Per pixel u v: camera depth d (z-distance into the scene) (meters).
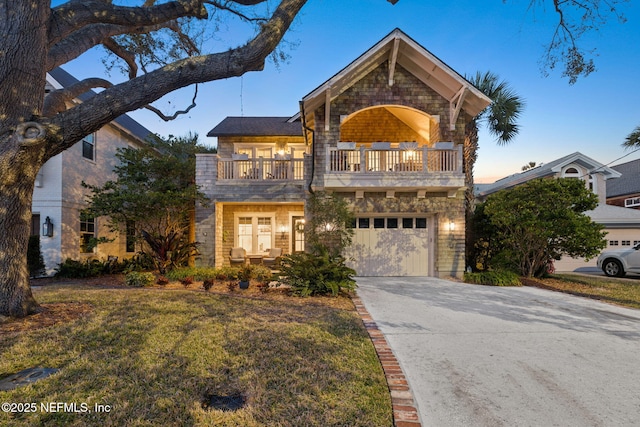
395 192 11.15
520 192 10.53
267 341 4.43
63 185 11.39
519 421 2.81
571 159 16.33
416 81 11.28
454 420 2.81
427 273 11.59
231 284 8.43
